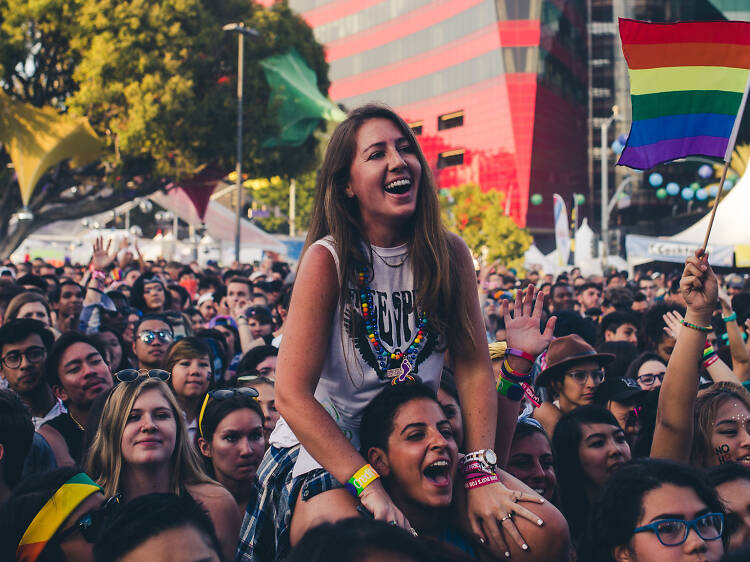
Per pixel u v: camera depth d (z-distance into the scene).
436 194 2.47
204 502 3.53
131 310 7.83
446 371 3.35
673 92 3.33
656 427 3.29
